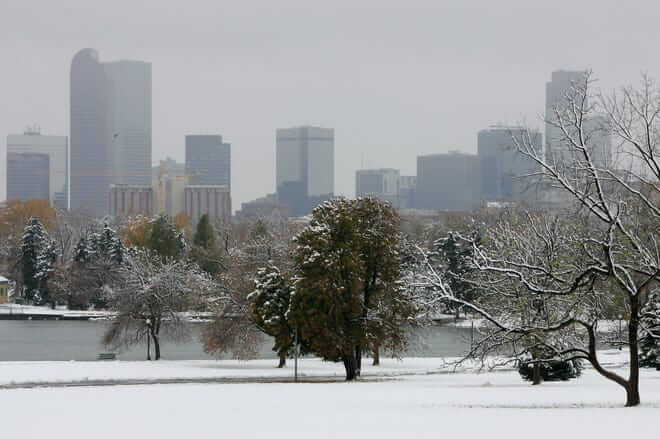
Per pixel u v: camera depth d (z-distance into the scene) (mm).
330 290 127500
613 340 84812
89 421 63156
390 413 66750
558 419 61531
